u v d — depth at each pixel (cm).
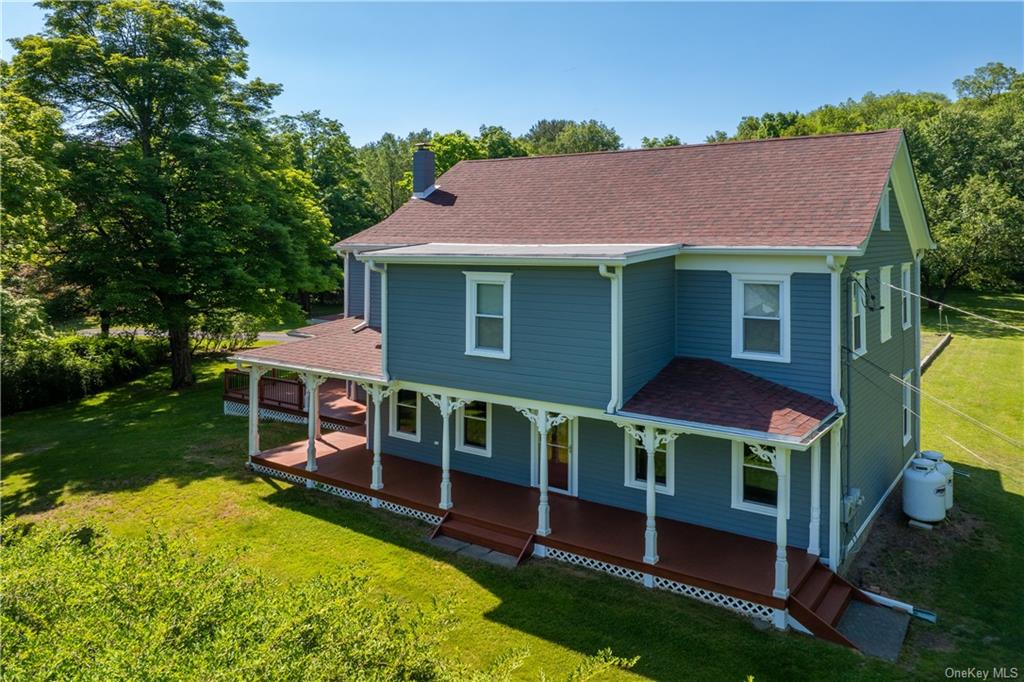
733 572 1145
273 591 690
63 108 2492
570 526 1351
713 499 1330
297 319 3039
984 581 1223
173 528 1451
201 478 1769
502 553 1329
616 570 1231
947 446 2036
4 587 610
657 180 1645
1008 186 4456
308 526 1466
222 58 2827
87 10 2519
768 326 1295
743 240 1288
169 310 2572
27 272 2634
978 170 4956
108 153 2453
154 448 2027
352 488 1614
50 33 2514
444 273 1434
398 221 1959
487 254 1311
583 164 1873
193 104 2572
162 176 2455
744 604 1097
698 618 1087
